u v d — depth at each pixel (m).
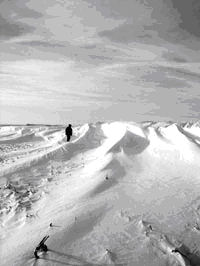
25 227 5.94
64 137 20.09
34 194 8.23
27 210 6.93
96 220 6.36
